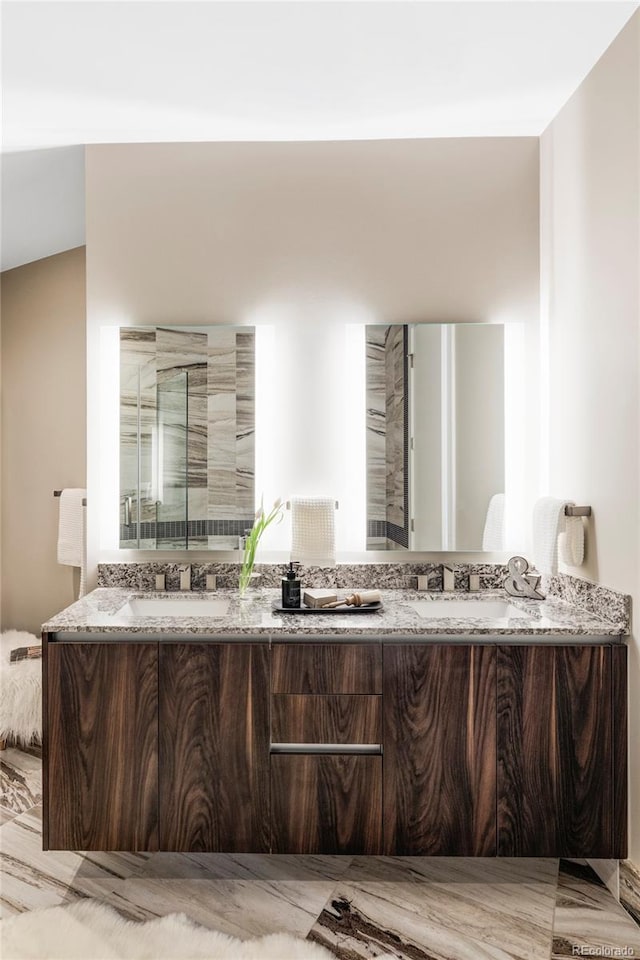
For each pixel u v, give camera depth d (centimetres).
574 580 249
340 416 281
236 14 203
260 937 192
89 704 216
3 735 317
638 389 205
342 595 266
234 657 215
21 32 210
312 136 278
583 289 242
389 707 214
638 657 207
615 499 220
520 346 282
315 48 220
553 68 232
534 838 213
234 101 251
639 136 202
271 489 281
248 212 281
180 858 233
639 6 201
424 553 282
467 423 279
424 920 200
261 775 214
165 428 279
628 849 212
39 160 291
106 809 215
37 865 227
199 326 279
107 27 208
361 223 281
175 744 215
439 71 234
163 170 280
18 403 410
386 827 214
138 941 189
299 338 281
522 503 282
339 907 206
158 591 271
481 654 214
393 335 280
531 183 281
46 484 405
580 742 213
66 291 398
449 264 281
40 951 185
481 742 214
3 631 413
